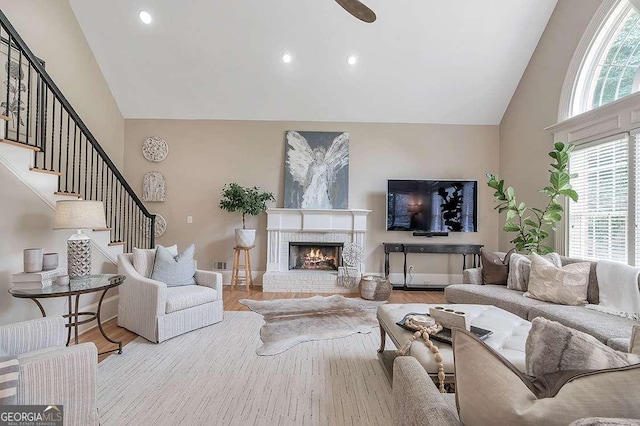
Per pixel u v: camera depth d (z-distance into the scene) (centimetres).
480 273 384
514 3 410
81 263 273
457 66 477
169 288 333
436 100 523
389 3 409
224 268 549
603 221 346
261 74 490
